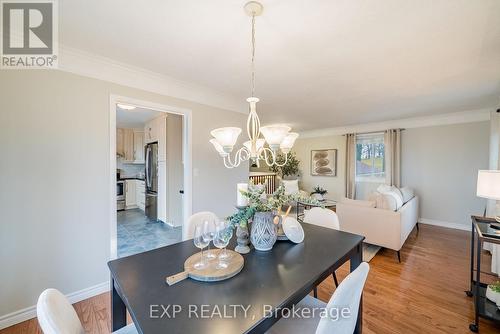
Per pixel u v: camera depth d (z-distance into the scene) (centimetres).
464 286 229
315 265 122
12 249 173
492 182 191
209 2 136
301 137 680
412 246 338
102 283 216
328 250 142
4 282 170
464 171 424
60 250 194
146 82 246
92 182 210
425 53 200
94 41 182
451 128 436
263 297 93
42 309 73
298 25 160
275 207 146
